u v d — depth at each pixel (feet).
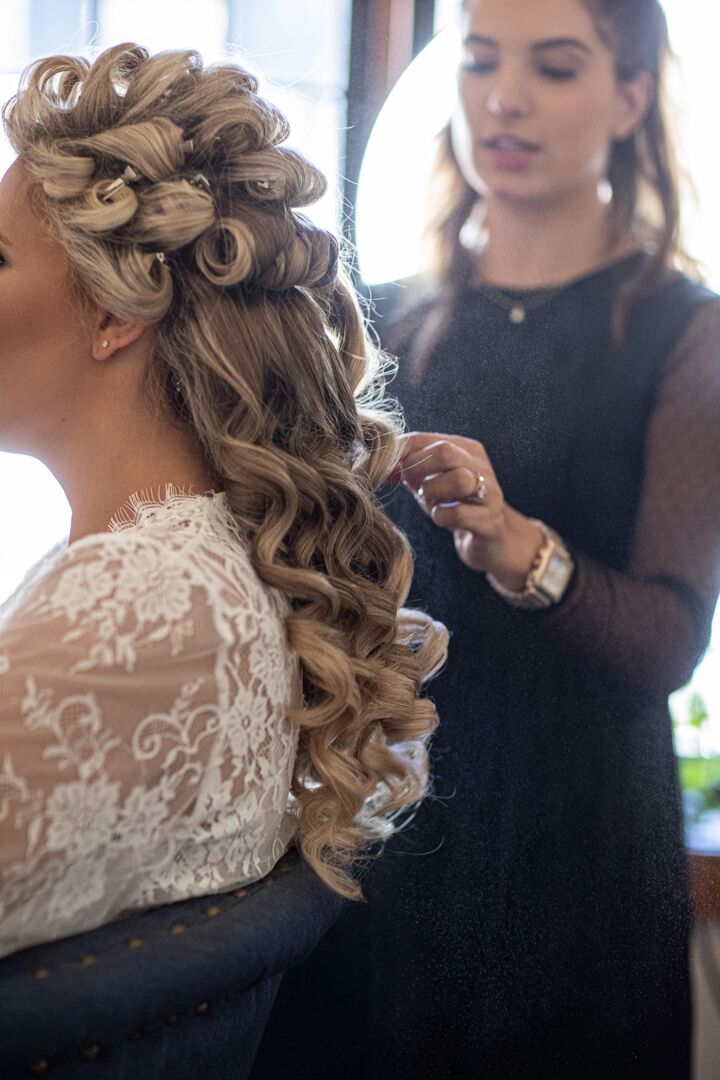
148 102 2.88
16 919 2.30
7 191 2.93
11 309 2.87
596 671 4.03
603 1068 4.08
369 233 4.25
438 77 4.09
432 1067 4.24
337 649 2.89
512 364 4.08
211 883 2.65
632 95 3.84
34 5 5.29
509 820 4.14
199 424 2.90
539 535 4.00
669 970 4.01
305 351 3.05
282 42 4.87
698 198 3.84
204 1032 2.59
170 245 2.79
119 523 2.90
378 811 3.49
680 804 3.98
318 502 2.99
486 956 4.17
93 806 2.34
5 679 2.30
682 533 3.93
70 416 2.98
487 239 4.08
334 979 4.32
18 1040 2.17
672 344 3.90
